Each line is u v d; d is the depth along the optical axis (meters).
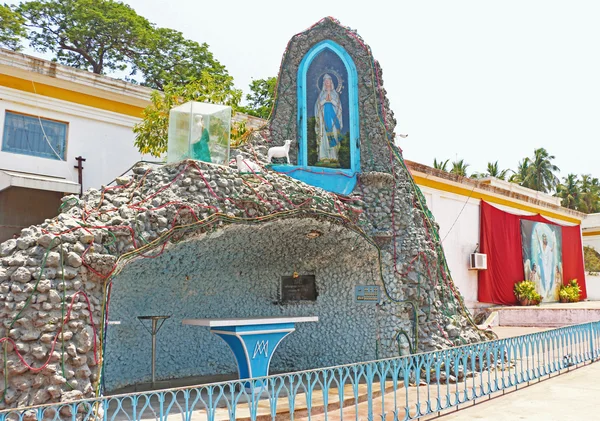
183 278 9.76
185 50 25.16
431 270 10.56
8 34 20.72
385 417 7.03
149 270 9.05
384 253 10.23
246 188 8.27
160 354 9.77
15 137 11.59
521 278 23.80
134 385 9.27
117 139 13.12
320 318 10.84
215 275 10.22
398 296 10.08
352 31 11.22
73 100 12.45
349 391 8.73
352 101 10.89
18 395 5.60
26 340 5.77
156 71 24.22
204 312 10.38
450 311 10.87
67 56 23.34
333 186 10.12
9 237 11.09
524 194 25.53
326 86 10.94
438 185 19.94
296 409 7.45
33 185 10.55
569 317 19.92
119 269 6.85
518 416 7.24
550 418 7.11
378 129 10.78
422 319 10.13
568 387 9.09
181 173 7.75
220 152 8.59
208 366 10.45
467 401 8.04
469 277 21.05
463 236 20.94
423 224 10.95
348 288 10.64
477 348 8.38
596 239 34.00
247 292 10.80
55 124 12.23
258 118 14.65
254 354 8.32
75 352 6.00
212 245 9.12
